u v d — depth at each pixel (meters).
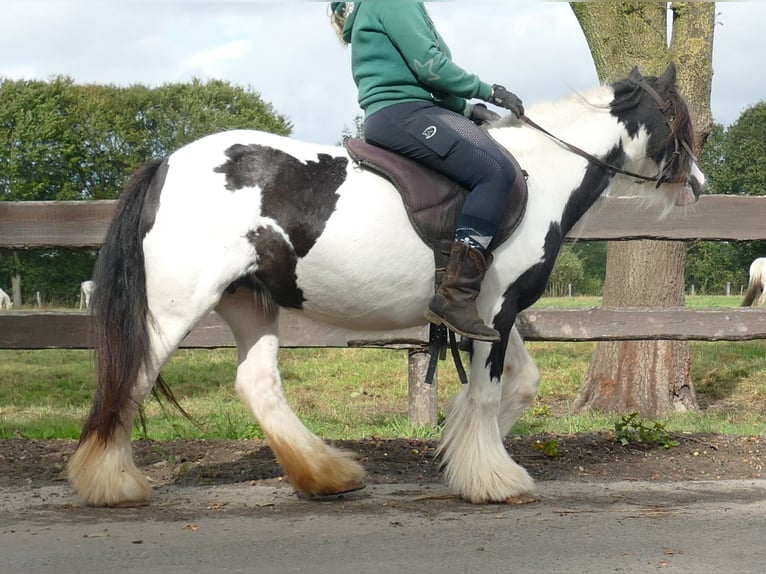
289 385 11.16
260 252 4.36
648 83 5.00
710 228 6.78
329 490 4.66
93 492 4.40
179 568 3.54
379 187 4.45
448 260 4.46
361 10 4.58
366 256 4.39
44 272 39.69
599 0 8.75
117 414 4.33
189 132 43.12
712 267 50.06
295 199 4.36
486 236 4.37
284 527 4.14
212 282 4.27
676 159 5.02
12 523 4.19
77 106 41.88
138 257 4.31
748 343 13.94
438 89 4.52
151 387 4.39
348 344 6.78
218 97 44.19
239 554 3.72
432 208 4.44
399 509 4.51
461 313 4.37
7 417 8.44
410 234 4.45
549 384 11.00
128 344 4.28
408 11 4.43
